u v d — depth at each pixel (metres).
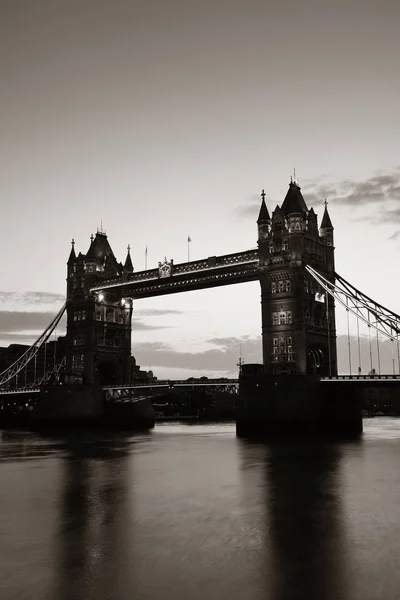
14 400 162.00
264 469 56.69
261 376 96.81
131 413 143.00
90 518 35.94
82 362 139.12
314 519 34.78
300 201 110.06
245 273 114.00
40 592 23.31
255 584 23.94
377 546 28.92
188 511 37.69
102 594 23.08
